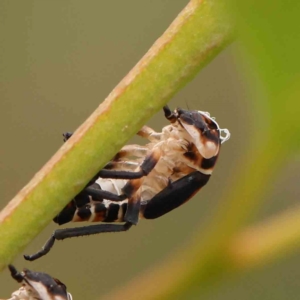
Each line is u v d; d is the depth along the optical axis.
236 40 0.07
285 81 0.07
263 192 0.08
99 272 0.13
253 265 0.08
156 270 0.08
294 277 0.12
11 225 0.08
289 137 0.07
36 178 0.08
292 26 0.06
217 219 0.08
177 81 0.08
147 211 0.10
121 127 0.08
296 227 0.08
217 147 0.10
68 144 0.08
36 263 0.13
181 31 0.08
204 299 0.09
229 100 0.13
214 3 0.08
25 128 0.13
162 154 0.10
